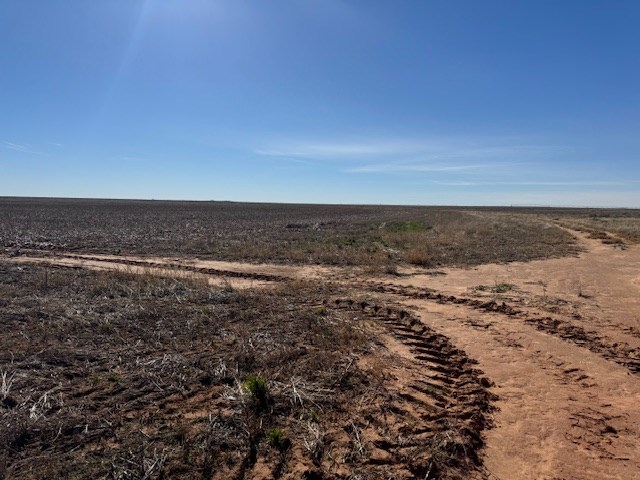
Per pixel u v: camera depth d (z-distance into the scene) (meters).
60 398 4.91
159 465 3.79
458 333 8.14
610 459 4.25
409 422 4.72
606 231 31.42
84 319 8.00
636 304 10.43
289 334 7.51
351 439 4.36
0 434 4.09
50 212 55.72
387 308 9.77
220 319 8.36
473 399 5.41
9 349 6.41
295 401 5.04
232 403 4.95
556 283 12.99
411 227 35.09
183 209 75.06
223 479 3.69
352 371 5.94
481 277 14.11
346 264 17.02
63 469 3.71
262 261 17.75
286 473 3.82
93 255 19.42
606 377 6.18
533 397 5.55
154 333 7.34
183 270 15.32
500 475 4.01
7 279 12.09
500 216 57.47
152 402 4.95
